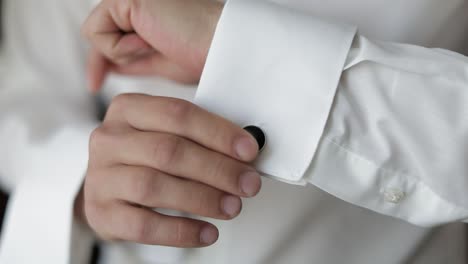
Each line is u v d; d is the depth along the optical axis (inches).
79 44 26.2
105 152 16.2
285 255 21.1
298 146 15.7
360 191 16.0
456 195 15.8
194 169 15.3
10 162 23.2
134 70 21.1
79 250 21.0
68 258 20.4
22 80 25.0
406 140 15.7
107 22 18.9
